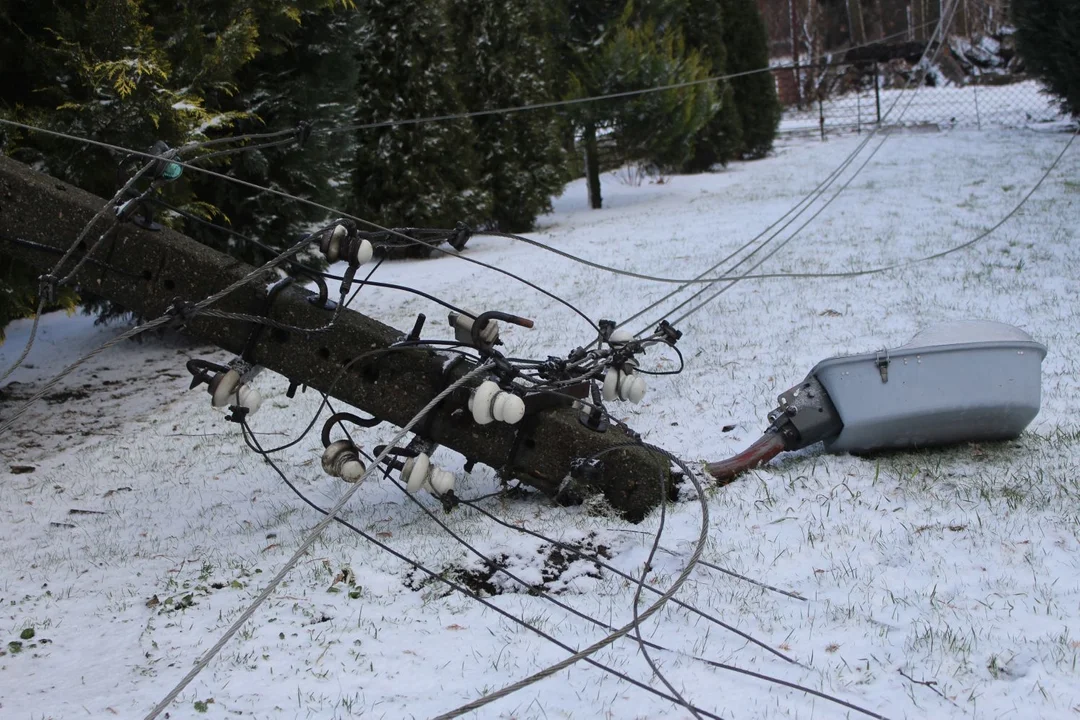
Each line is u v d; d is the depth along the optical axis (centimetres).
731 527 579
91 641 515
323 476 783
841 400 646
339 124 1501
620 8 2584
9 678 480
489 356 598
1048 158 2239
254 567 589
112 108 1018
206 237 1332
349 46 1498
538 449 633
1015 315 1003
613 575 544
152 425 978
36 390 1142
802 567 527
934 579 500
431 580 547
